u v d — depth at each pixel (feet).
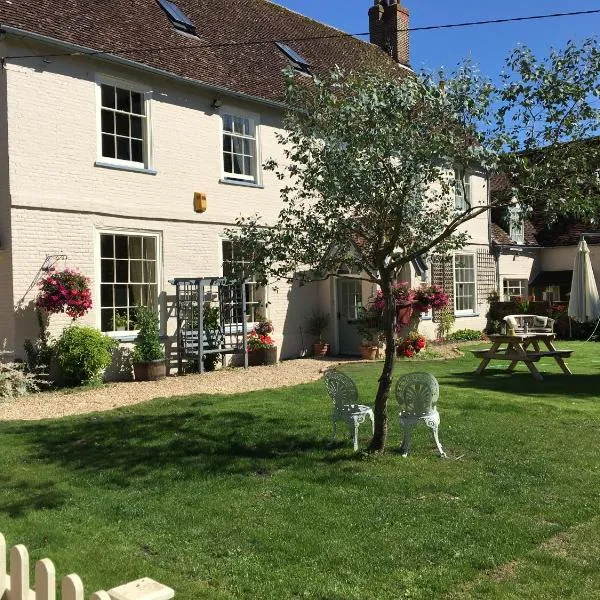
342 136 19.86
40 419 27.07
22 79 35.01
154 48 42.60
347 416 21.88
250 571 12.82
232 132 47.29
